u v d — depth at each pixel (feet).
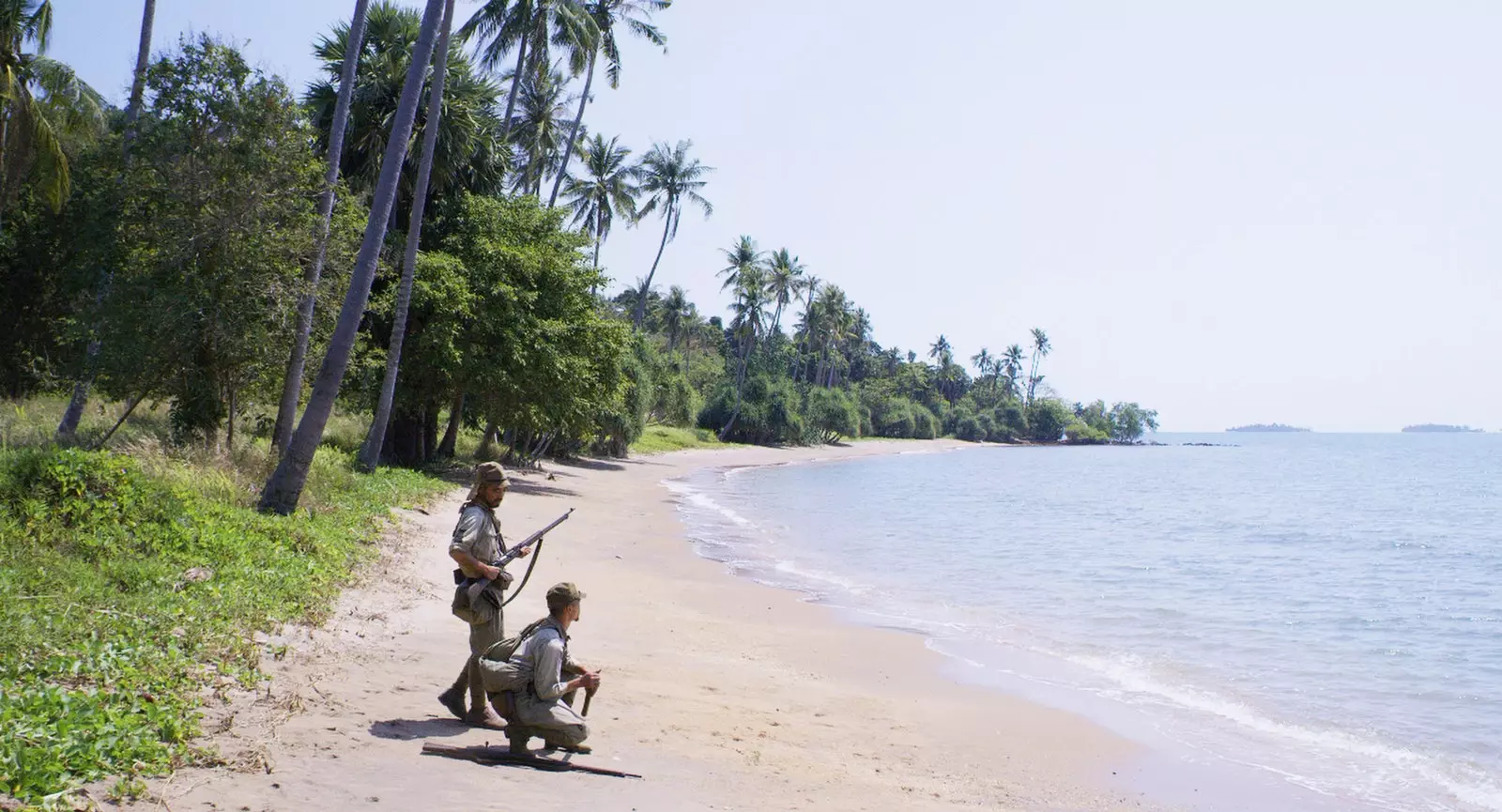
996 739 30.32
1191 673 40.86
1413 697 37.65
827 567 68.95
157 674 21.15
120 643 22.20
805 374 433.89
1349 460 480.23
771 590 56.34
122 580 27.58
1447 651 46.68
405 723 21.83
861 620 49.32
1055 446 631.97
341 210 69.97
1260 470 335.88
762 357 375.45
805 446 354.33
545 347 94.58
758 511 111.86
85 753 15.97
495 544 22.27
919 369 588.09
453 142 90.58
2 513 30.22
